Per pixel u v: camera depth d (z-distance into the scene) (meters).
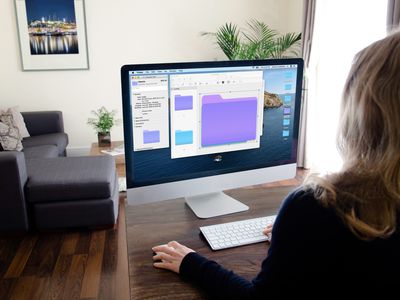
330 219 0.60
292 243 0.63
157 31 4.55
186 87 1.12
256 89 1.23
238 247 0.99
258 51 4.34
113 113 4.25
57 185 2.53
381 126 0.60
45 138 3.96
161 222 1.14
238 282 0.75
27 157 3.25
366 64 0.63
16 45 4.26
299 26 4.50
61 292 1.99
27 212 2.55
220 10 4.63
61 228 2.63
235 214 1.20
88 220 2.62
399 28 0.70
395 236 0.58
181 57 4.67
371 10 3.00
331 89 3.63
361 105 0.62
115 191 2.83
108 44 4.46
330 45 3.65
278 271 0.65
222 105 1.19
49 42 4.31
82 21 4.33
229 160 1.26
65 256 2.35
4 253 2.38
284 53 4.54
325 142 3.70
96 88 4.55
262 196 1.36
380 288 0.59
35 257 2.33
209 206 1.24
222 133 1.22
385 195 0.59
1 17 4.16
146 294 0.80
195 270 0.83
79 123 4.61
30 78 4.38
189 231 1.08
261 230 1.06
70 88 4.50
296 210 0.63
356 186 0.61
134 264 0.91
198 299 0.78
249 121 1.25
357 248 0.59
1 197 2.43
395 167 0.58
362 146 0.62
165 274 0.87
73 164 2.89
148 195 1.16
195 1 4.55
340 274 0.61
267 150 1.31
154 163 1.14
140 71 1.05
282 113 1.30
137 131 1.09
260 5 4.71
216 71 1.15
